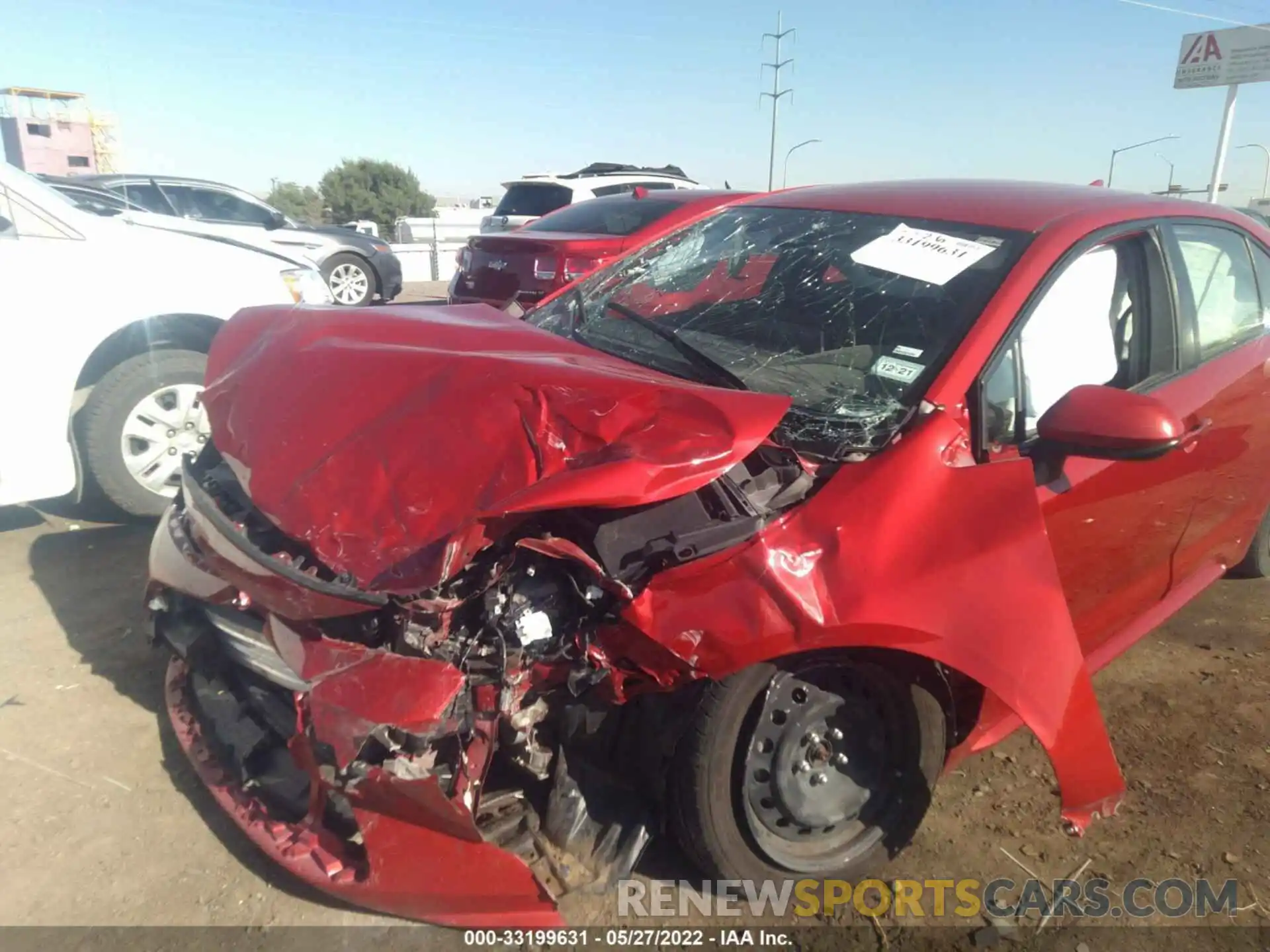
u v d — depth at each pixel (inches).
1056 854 109.1
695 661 83.2
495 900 86.5
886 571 88.4
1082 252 113.9
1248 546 156.4
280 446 102.7
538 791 92.7
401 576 85.4
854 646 87.7
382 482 93.0
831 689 95.8
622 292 140.8
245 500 107.8
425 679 81.5
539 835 92.0
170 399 184.7
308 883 92.2
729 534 86.5
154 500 185.2
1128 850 110.2
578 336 131.0
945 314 108.0
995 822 114.0
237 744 106.6
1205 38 998.4
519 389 96.3
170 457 185.9
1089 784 94.2
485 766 83.2
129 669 137.9
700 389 96.5
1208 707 138.2
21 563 170.4
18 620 150.4
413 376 103.3
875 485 92.0
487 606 84.7
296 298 205.9
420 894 87.0
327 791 87.7
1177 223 129.9
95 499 188.9
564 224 320.2
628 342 124.8
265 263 201.2
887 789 102.8
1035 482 100.7
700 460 86.7
